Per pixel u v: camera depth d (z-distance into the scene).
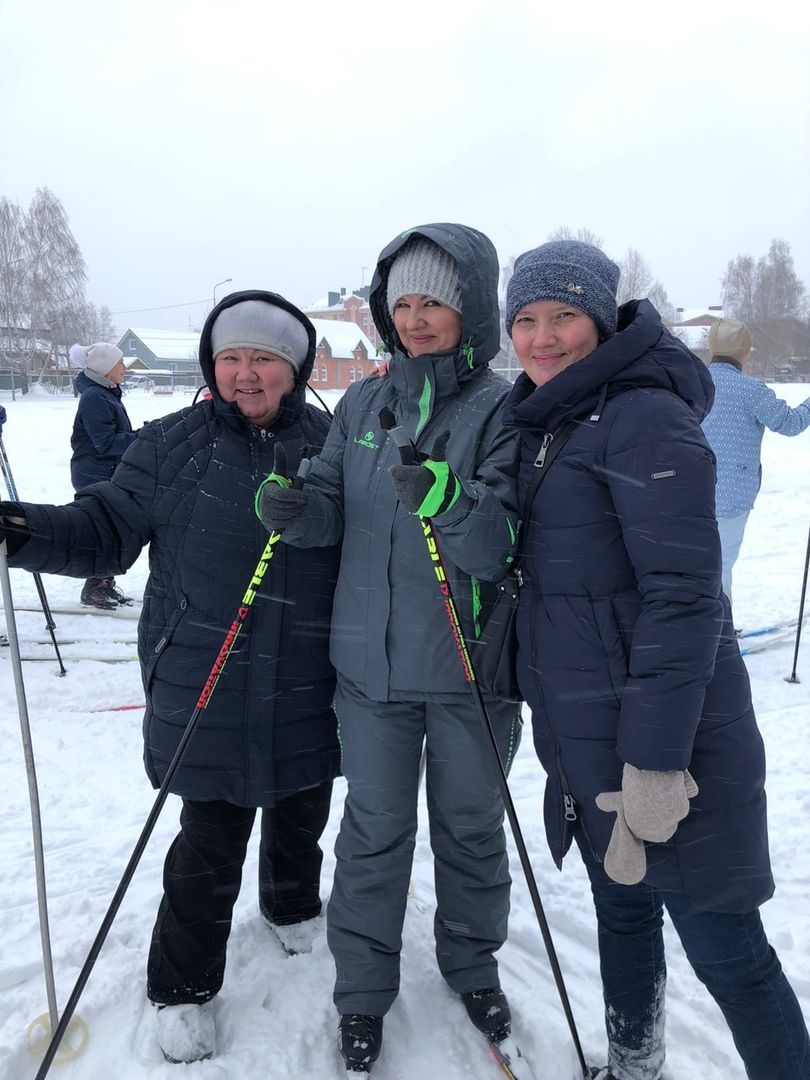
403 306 1.79
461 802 1.85
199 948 1.84
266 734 1.84
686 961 2.10
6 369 37.34
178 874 1.85
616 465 1.43
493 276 1.80
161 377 49.91
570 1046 1.83
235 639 1.75
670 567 1.36
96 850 2.61
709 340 4.06
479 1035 1.89
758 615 5.02
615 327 1.58
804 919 2.22
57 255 37.47
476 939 1.91
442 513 1.50
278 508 1.64
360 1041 1.77
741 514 4.04
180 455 1.87
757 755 1.47
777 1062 1.46
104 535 1.81
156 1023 1.86
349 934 1.84
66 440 13.39
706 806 1.43
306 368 1.97
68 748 3.39
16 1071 1.77
